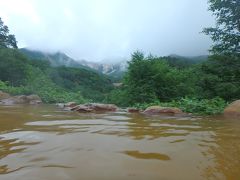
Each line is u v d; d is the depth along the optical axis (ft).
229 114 22.68
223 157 7.44
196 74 43.52
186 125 14.60
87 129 12.14
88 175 5.74
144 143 9.14
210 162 6.91
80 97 56.44
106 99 62.23
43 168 6.14
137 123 15.08
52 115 18.85
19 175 5.65
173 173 6.01
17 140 9.18
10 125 12.91
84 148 8.17
